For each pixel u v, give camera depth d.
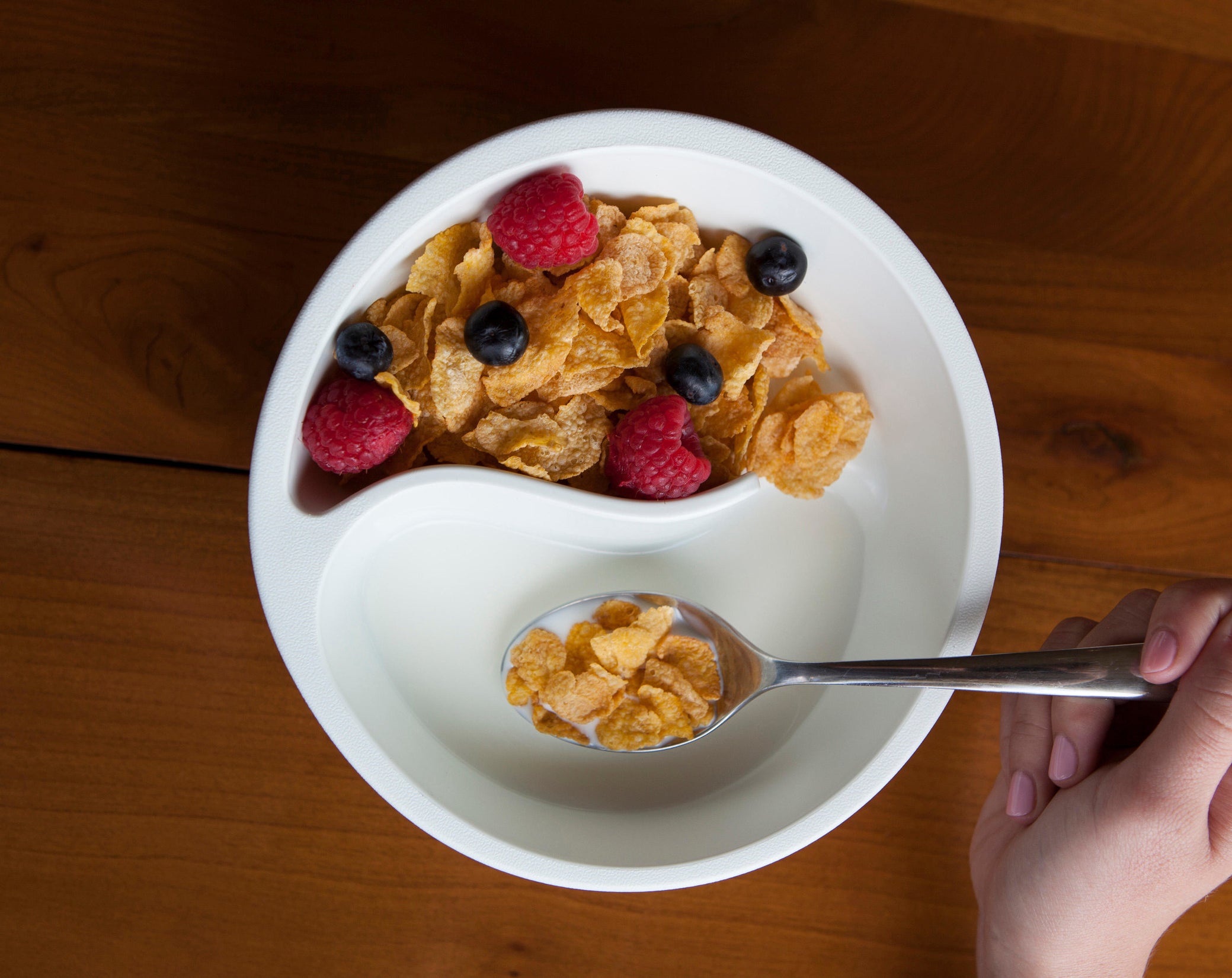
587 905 0.48
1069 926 0.42
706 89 0.48
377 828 0.47
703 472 0.43
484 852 0.41
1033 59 0.49
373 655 0.44
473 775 0.44
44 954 0.46
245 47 0.46
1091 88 0.49
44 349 0.46
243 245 0.46
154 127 0.46
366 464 0.42
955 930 0.48
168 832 0.47
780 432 0.45
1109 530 0.48
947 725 0.48
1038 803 0.43
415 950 0.47
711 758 0.45
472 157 0.41
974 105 0.48
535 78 0.47
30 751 0.46
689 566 0.46
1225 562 0.48
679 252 0.44
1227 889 0.48
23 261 0.46
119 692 0.46
